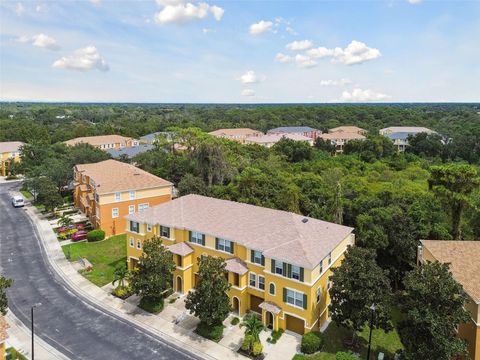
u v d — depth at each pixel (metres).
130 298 34.06
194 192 54.84
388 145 94.44
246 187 53.44
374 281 25.64
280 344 27.62
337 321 27.11
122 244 46.91
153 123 150.25
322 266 29.36
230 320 30.78
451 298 22.17
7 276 37.81
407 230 35.44
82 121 172.00
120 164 59.41
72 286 36.19
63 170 65.88
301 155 88.12
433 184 39.16
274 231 31.72
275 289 29.05
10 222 54.56
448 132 119.69
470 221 38.94
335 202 45.09
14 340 27.66
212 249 33.59
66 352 26.50
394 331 30.00
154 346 27.41
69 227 50.69
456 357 24.22
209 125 156.62
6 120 138.62
